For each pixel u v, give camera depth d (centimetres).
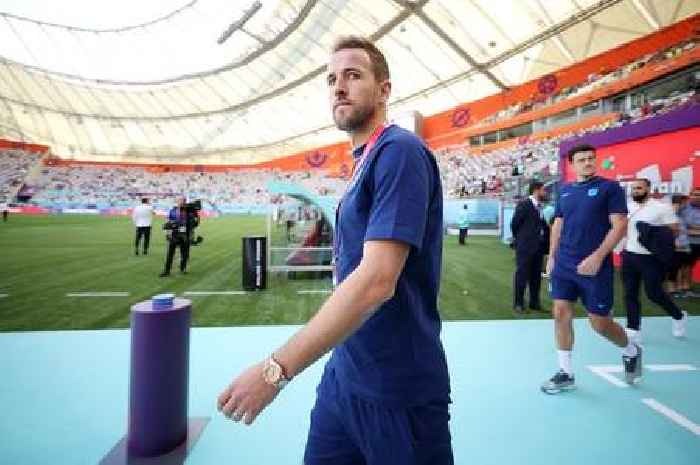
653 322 497
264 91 4259
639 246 423
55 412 275
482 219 1930
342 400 120
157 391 227
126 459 223
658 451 236
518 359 379
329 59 126
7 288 667
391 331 112
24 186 4516
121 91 4672
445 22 2442
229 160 6106
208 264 938
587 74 2309
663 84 1809
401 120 3522
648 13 1930
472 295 657
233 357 378
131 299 597
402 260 95
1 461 221
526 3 2156
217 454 232
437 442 115
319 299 614
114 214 4081
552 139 2412
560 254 308
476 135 3050
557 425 263
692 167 701
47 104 4825
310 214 1071
